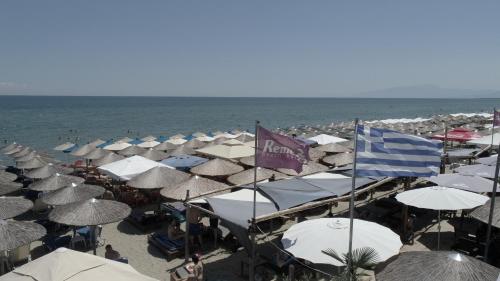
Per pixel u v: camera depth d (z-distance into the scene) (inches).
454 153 819.4
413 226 514.9
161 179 568.7
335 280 272.4
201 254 453.4
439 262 230.1
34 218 597.9
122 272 228.2
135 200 650.8
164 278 399.5
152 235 492.7
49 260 226.2
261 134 337.7
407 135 290.8
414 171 286.2
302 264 376.5
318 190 436.8
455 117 2212.1
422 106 7746.1
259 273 391.9
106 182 779.4
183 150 924.6
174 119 3622.0
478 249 421.4
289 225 541.3
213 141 1099.9
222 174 652.7
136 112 4810.5
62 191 476.4
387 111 5536.4
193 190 499.5
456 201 425.4
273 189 425.1
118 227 552.7
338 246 298.8
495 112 482.0
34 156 786.8
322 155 831.1
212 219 491.8
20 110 4817.9
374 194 686.5
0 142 1743.4
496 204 396.2
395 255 262.8
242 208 385.7
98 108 5698.8
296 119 3764.8
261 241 488.1
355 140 282.4
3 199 441.4
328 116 4301.2
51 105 6555.1
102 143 1145.4
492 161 636.1
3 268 390.0
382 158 287.0
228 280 388.5
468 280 216.2
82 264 225.3
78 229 495.8
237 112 5132.9
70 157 1358.3
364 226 326.6
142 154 845.2
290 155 330.0
